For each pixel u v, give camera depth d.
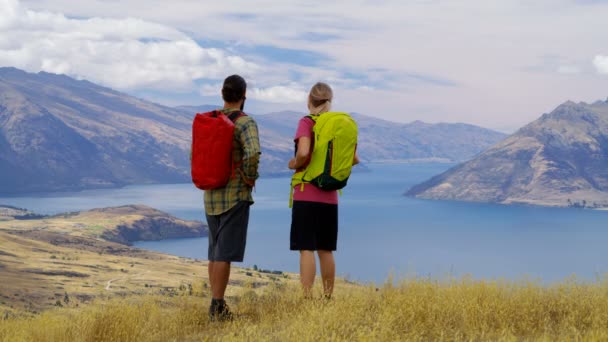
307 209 7.18
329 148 7.02
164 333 6.30
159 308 6.88
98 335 6.21
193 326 6.52
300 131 7.11
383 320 5.43
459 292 6.77
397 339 5.02
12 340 5.88
